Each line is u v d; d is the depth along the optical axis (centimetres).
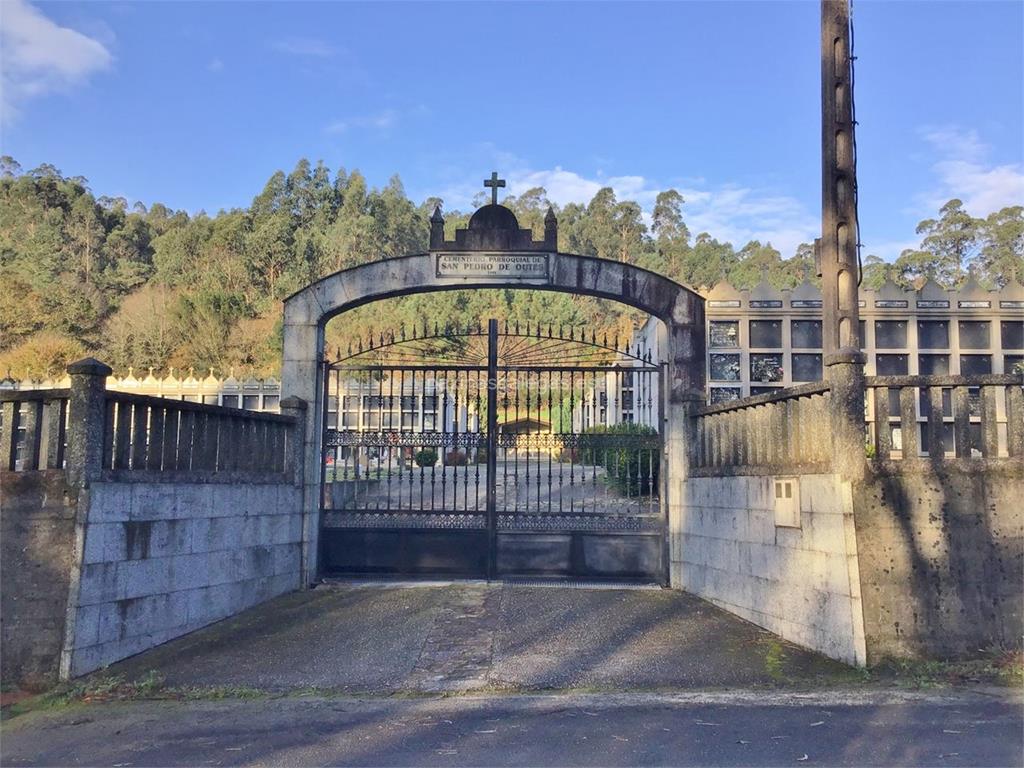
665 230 9200
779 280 4962
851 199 834
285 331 1116
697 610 957
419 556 1122
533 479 1805
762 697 655
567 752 532
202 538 870
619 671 735
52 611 695
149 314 4984
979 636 718
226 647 804
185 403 844
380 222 7412
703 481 1030
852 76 854
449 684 704
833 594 740
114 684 686
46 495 711
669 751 532
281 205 8181
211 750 545
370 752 538
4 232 7294
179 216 9000
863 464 730
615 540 1115
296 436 1083
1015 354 1542
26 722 609
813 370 1541
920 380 755
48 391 732
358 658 777
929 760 509
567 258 1105
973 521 735
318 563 1107
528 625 888
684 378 1105
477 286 1106
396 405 1753
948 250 5450
